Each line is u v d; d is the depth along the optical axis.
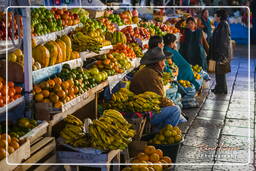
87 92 4.76
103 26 7.09
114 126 4.09
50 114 3.91
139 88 5.65
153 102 5.32
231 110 7.88
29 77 3.83
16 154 3.17
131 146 4.81
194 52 9.64
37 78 4.17
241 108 8.04
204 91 9.55
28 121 3.73
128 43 7.87
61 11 5.59
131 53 7.20
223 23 9.06
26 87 3.83
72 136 4.00
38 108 3.89
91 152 3.88
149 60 5.66
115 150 4.06
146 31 9.00
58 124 4.48
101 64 5.91
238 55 16.36
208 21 11.66
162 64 5.76
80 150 3.91
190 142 5.99
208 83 10.46
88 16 7.16
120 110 5.30
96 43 5.46
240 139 6.18
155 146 4.78
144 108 5.23
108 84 5.66
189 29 9.66
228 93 9.40
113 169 4.23
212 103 8.40
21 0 3.69
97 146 3.89
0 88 3.48
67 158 3.92
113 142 3.93
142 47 8.20
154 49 5.73
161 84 5.68
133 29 8.47
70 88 4.34
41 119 3.88
